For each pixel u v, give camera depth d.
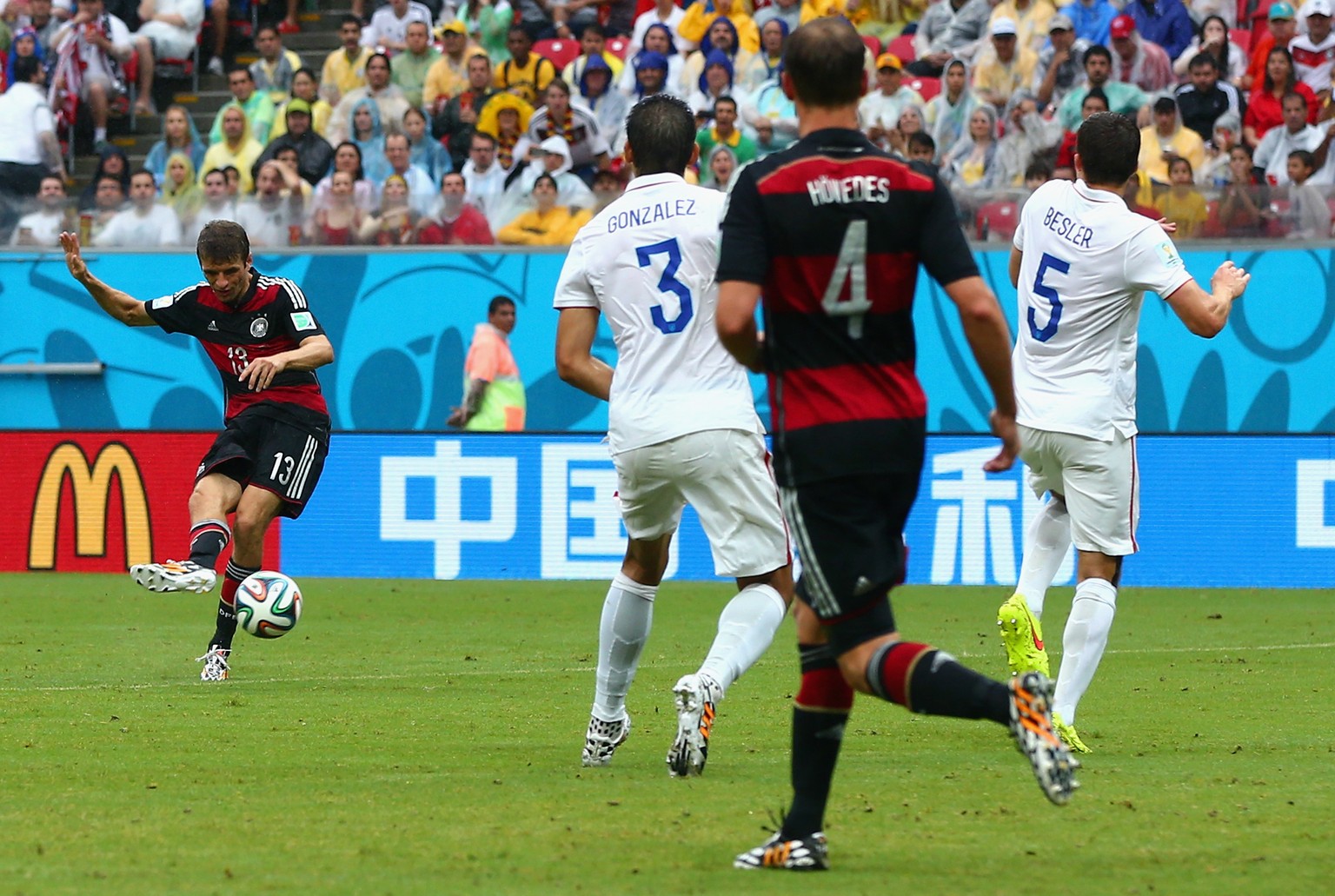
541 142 50.28
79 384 46.09
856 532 12.12
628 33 57.81
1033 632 19.72
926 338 42.66
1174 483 42.25
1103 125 19.45
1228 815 14.95
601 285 17.17
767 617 17.12
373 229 45.12
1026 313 20.09
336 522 45.12
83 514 45.91
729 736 20.11
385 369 45.00
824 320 12.20
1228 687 24.72
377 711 22.22
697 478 16.83
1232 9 53.06
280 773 17.31
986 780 16.84
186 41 59.03
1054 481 20.23
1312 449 41.53
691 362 16.89
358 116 52.22
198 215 45.91
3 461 46.31
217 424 45.53
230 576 25.75
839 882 12.19
